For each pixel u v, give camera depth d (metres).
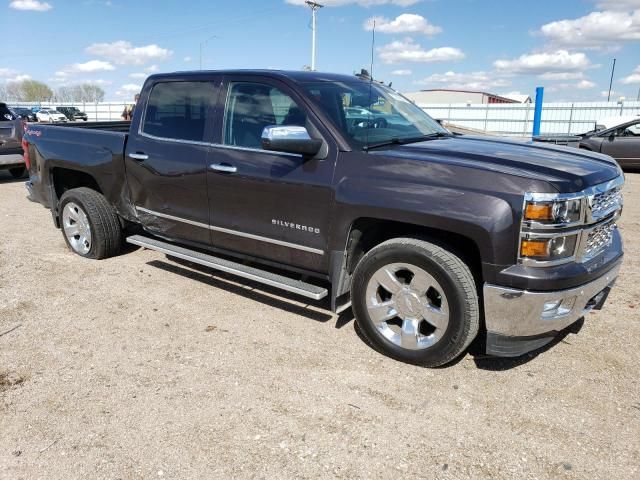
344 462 2.60
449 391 3.19
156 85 4.71
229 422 2.90
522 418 2.94
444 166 3.18
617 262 3.45
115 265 5.40
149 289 4.78
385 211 3.27
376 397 3.13
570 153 3.70
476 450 2.69
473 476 2.51
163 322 4.12
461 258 3.19
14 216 7.66
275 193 3.80
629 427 2.85
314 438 2.77
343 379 3.32
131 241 4.96
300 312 4.31
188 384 3.27
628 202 9.20
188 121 4.42
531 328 3.04
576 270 3.02
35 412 2.99
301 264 3.88
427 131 4.30
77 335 3.91
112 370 3.43
